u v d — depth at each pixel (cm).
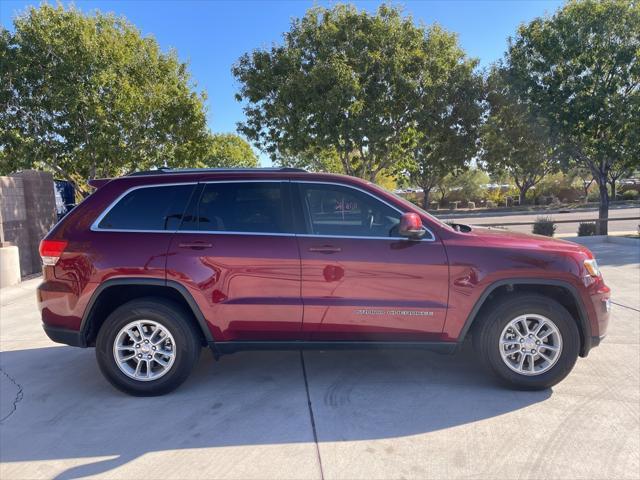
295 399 388
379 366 459
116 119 1509
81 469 296
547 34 1402
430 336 393
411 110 1581
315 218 398
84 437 334
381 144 1627
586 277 390
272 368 457
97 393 409
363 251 387
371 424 345
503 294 401
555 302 387
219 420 355
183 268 384
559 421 345
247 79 1641
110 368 389
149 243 390
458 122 1689
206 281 385
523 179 4247
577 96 1353
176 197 404
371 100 1530
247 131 1764
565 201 4506
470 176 4491
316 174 409
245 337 395
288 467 294
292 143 1605
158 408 377
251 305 387
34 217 1089
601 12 1327
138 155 1627
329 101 1445
